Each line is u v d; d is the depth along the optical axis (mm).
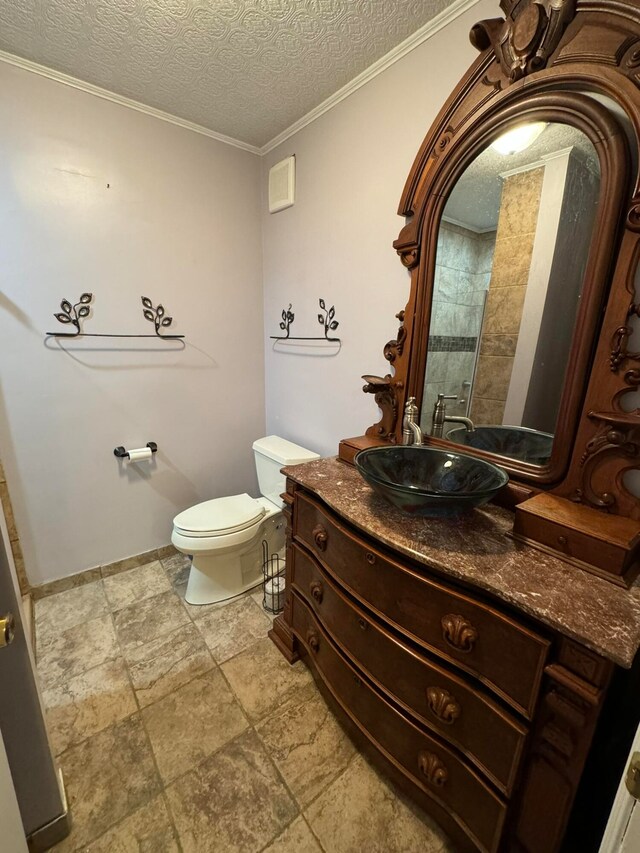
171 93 1606
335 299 1779
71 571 1934
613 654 615
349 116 1553
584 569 833
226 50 1353
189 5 1158
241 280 2205
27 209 1528
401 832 1015
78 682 1426
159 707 1339
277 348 2264
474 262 1205
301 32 1259
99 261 1729
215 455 2330
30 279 1581
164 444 2109
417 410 1378
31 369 1652
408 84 1322
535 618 714
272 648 1611
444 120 1180
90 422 1848
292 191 1910
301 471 1419
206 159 1936
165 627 1709
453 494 884
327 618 1253
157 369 2002
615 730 844
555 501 1000
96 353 1802
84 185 1631
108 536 2018
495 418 1207
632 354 881
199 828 1014
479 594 838
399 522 1036
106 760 1168
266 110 1717
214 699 1376
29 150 1492
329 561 1213
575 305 979
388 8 1163
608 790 858
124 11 1185
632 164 854
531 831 804
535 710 749
